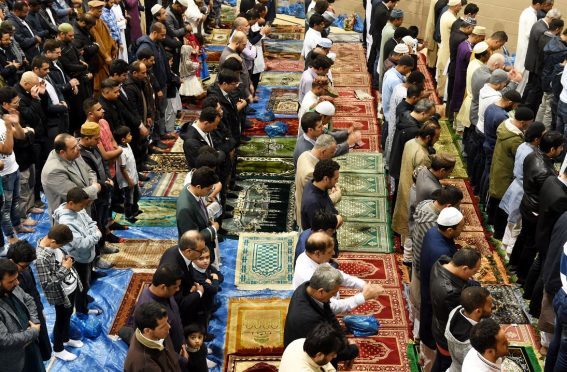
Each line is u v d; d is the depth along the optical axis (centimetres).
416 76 830
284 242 809
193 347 538
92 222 661
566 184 624
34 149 826
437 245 546
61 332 611
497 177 776
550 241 593
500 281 730
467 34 1073
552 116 992
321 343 402
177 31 1134
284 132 1093
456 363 477
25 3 985
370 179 949
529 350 631
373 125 1120
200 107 1191
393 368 614
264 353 630
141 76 894
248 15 1170
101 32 1066
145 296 500
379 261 773
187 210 625
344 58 1456
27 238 792
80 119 944
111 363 621
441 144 1049
